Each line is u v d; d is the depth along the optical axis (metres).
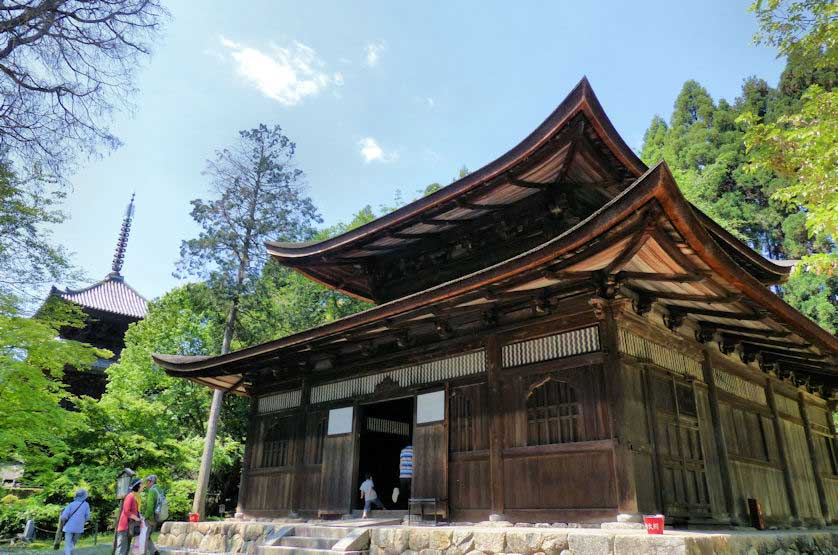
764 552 8.55
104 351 18.94
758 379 14.63
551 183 12.71
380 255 17.08
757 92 38.44
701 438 11.09
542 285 10.26
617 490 8.78
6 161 14.99
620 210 7.61
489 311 11.38
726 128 39.06
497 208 13.73
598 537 7.43
